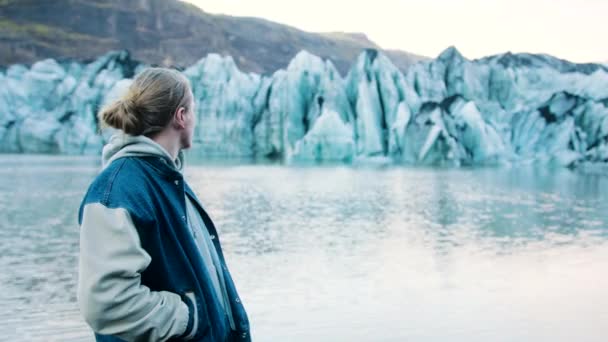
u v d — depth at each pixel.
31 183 16.17
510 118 27.17
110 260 1.10
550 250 7.60
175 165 1.34
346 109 26.77
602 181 19.31
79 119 27.16
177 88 1.33
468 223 10.22
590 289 5.39
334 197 14.05
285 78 27.09
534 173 22.47
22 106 27.06
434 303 4.87
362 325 4.24
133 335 1.13
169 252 1.24
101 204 1.15
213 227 1.50
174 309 1.18
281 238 8.45
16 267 6.39
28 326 4.26
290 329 4.14
